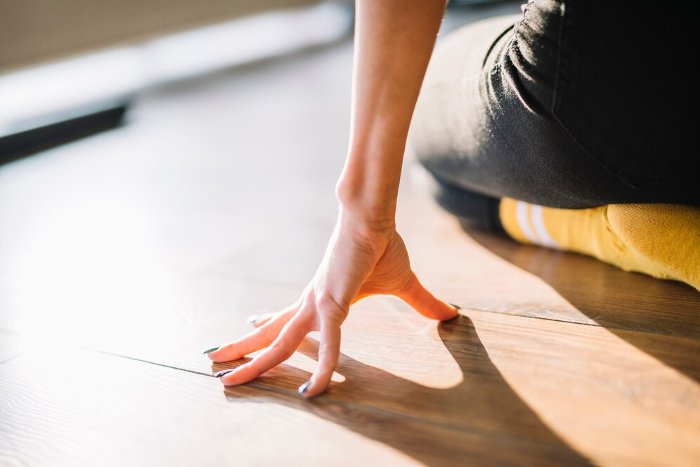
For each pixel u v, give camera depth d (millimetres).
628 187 719
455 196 1149
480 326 803
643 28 617
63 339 877
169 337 859
